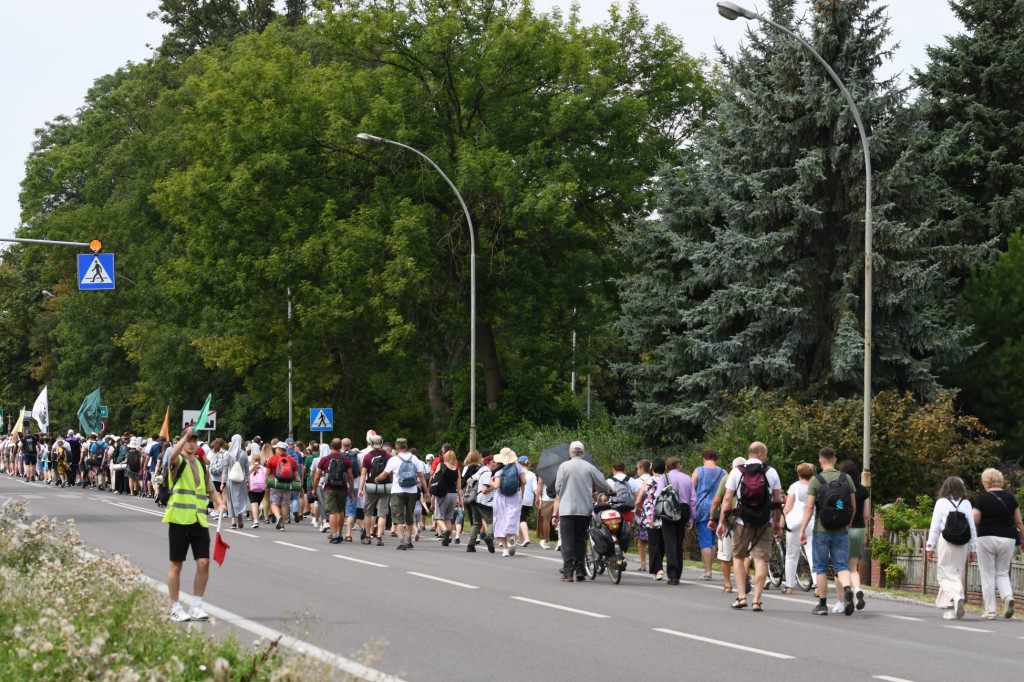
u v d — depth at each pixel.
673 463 47.56
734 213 81.25
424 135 97.50
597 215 102.44
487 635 31.14
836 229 81.62
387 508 61.31
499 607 37.03
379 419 132.38
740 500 38.16
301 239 99.69
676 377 85.31
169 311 142.50
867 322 57.69
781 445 62.97
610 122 98.62
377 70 102.75
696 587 45.03
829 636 32.41
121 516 78.31
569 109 95.88
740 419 65.56
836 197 80.94
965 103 105.25
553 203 89.75
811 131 81.69
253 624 31.75
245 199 100.38
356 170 99.38
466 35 99.00
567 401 106.81
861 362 77.50
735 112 83.62
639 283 87.12
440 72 97.81
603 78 97.12
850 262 80.12
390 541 64.81
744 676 25.91
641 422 84.56
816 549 37.72
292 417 125.88
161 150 138.25
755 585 38.09
